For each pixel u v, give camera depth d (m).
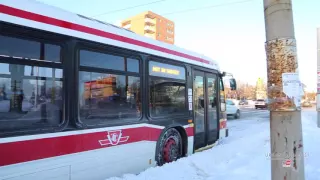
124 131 5.18
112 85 5.04
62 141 4.09
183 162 5.57
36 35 3.87
